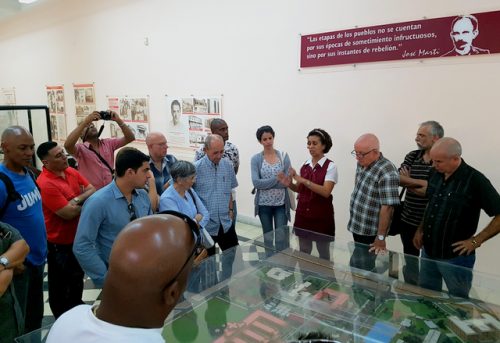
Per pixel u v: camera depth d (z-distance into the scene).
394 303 1.47
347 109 3.45
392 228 2.71
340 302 1.50
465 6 2.70
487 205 1.90
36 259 1.87
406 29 2.99
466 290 1.54
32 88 7.63
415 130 3.07
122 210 1.76
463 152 2.87
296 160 3.91
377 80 3.22
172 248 0.62
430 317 1.37
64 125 7.05
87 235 1.67
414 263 1.77
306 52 3.63
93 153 3.17
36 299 1.94
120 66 5.68
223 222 2.62
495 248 2.79
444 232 2.01
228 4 4.18
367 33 3.21
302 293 1.58
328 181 2.55
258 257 1.92
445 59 2.85
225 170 2.62
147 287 0.59
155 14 5.00
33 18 7.12
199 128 4.79
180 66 4.85
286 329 1.33
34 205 1.85
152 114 5.38
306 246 2.04
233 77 4.30
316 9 3.50
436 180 2.10
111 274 0.61
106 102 6.06
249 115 4.24
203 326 1.35
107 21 5.70
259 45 4.00
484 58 2.68
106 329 0.60
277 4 3.78
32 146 1.80
